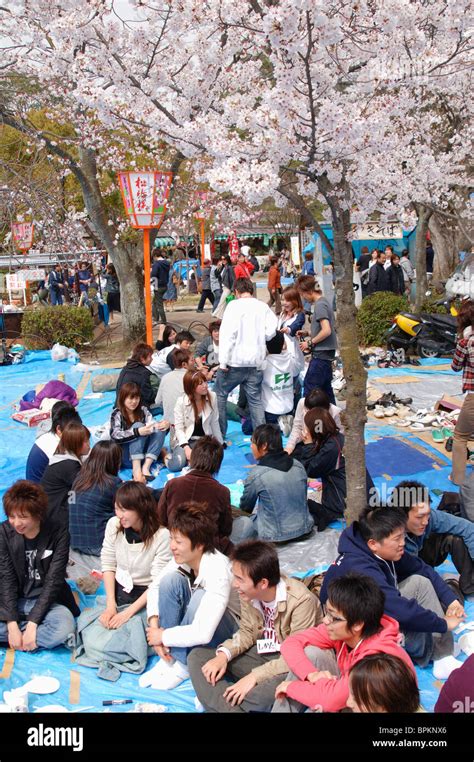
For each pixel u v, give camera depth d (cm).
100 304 1920
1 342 1594
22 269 1914
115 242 1586
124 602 509
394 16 583
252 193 552
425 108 1258
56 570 491
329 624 377
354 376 544
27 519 479
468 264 1513
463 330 726
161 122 692
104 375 1211
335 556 578
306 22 520
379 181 699
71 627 487
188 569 472
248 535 592
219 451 560
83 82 724
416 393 1098
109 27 740
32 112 1958
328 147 558
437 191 1188
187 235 2941
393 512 438
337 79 619
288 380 901
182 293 3164
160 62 883
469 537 515
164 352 1041
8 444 937
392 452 826
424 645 448
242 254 2900
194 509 459
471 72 894
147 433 777
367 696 308
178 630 442
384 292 1474
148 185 1135
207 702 407
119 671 467
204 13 636
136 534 508
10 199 1448
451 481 738
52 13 855
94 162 1528
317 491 712
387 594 427
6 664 475
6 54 1162
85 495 592
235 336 842
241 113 575
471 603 521
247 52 737
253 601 429
